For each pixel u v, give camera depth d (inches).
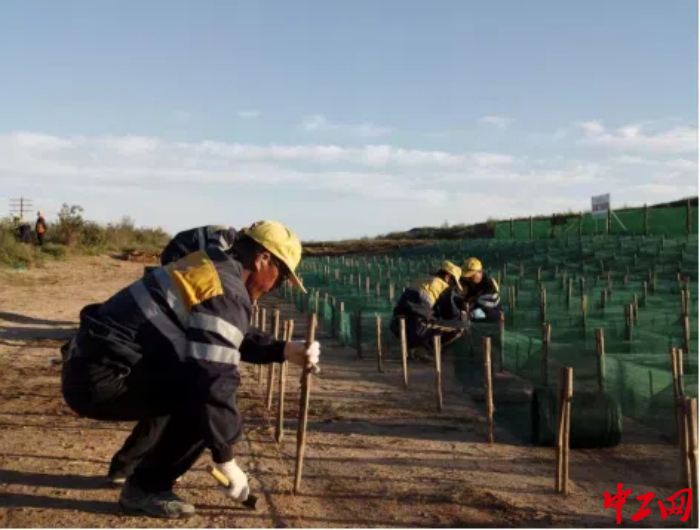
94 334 180.2
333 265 1217.4
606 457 264.5
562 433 222.8
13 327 623.2
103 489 217.6
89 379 180.4
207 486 221.3
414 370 436.8
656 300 581.0
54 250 1481.3
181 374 181.9
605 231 1380.4
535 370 370.6
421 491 222.8
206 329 177.0
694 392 285.3
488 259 1289.4
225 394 177.9
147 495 196.5
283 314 788.6
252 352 206.5
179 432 191.6
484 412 327.3
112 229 2005.4
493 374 399.5
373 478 234.8
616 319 488.7
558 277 824.3
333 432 291.1
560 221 1622.8
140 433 213.0
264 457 255.3
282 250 190.5
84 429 285.6
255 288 194.2
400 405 340.8
